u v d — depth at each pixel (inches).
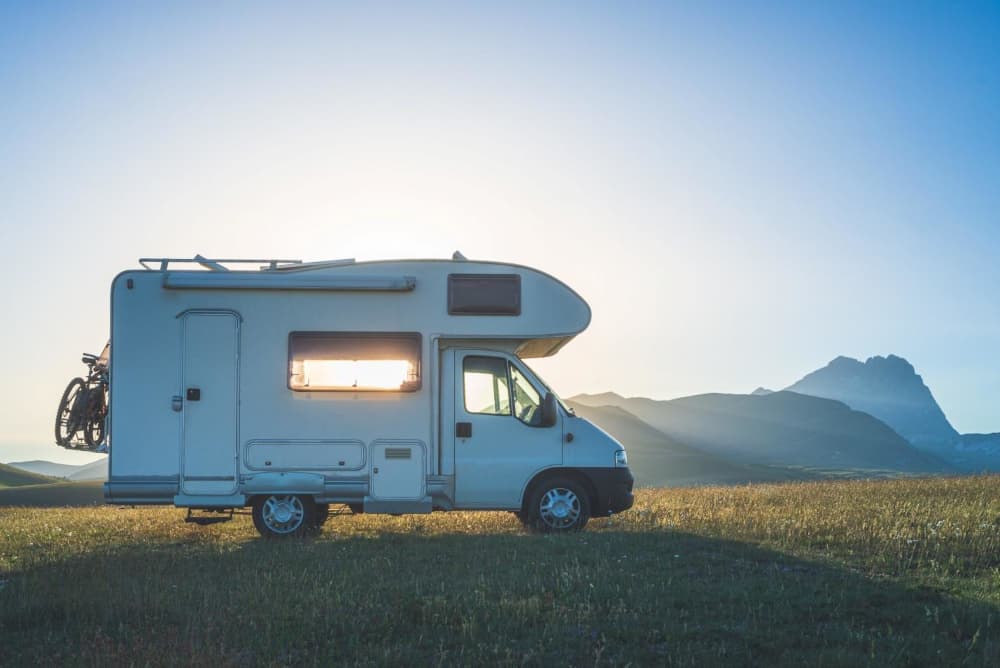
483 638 263.7
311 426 498.3
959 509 523.8
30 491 2554.1
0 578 378.9
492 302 509.0
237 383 497.0
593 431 519.2
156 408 494.0
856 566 364.8
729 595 308.3
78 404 521.7
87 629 280.1
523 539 456.8
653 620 279.3
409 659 244.7
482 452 507.5
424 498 500.1
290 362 499.5
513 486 507.2
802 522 478.9
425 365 505.4
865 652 245.6
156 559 409.4
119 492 490.0
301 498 501.7
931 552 384.5
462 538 468.4
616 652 249.9
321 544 460.1
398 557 403.9
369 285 501.4
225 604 307.7
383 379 502.3
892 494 653.9
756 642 256.2
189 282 496.1
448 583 337.1
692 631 266.2
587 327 510.6
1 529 556.7
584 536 459.2
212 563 396.8
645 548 416.2
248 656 250.5
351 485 497.7
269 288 500.4
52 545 476.4
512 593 312.3
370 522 558.6
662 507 610.9
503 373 515.8
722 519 515.2
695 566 370.0
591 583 325.7
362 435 500.1
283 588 330.6
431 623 280.7
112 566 386.3
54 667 243.9
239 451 494.9
